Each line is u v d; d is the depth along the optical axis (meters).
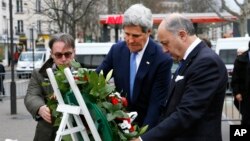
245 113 7.44
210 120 3.26
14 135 10.32
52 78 3.09
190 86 3.22
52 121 3.88
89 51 17.72
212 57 3.24
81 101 2.93
